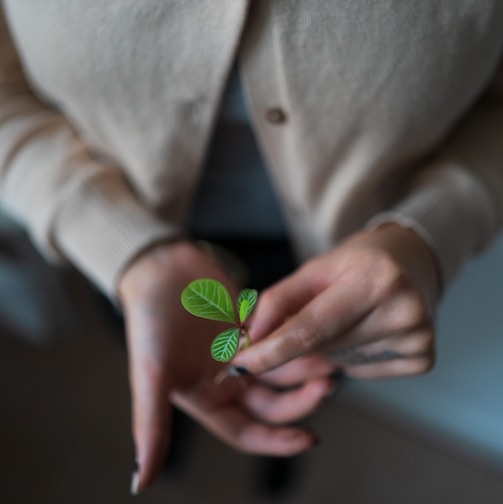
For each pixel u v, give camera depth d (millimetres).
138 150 552
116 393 1074
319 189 559
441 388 992
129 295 515
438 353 939
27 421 1037
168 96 508
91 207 541
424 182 536
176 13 464
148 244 521
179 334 504
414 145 528
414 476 1008
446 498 983
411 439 1056
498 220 544
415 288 448
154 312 505
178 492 972
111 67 496
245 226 669
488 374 921
